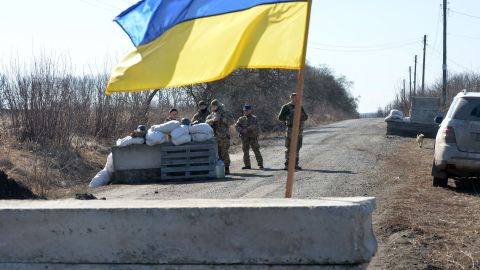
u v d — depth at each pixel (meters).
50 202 4.70
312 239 4.25
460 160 10.77
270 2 5.37
